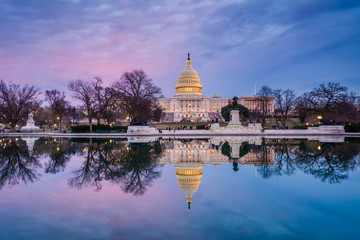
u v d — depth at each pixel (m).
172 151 30.17
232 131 66.94
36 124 122.56
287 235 8.85
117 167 20.45
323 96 80.25
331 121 66.69
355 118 99.12
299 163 21.78
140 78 72.94
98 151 30.05
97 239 8.63
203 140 47.62
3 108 78.31
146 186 15.02
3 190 14.23
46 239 8.60
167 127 100.19
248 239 8.55
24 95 80.19
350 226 9.52
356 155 25.78
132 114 74.50
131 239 8.64
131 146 36.03
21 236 8.80
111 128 70.75
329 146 34.56
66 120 128.62
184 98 197.12
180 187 14.73
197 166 20.88
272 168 19.75
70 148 33.31
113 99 71.62
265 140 46.91
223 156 26.11
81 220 10.19
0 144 39.50
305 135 62.06
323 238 8.63
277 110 94.19
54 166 20.81
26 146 36.09
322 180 16.08
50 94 84.50
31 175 17.69
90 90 67.19
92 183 15.66
